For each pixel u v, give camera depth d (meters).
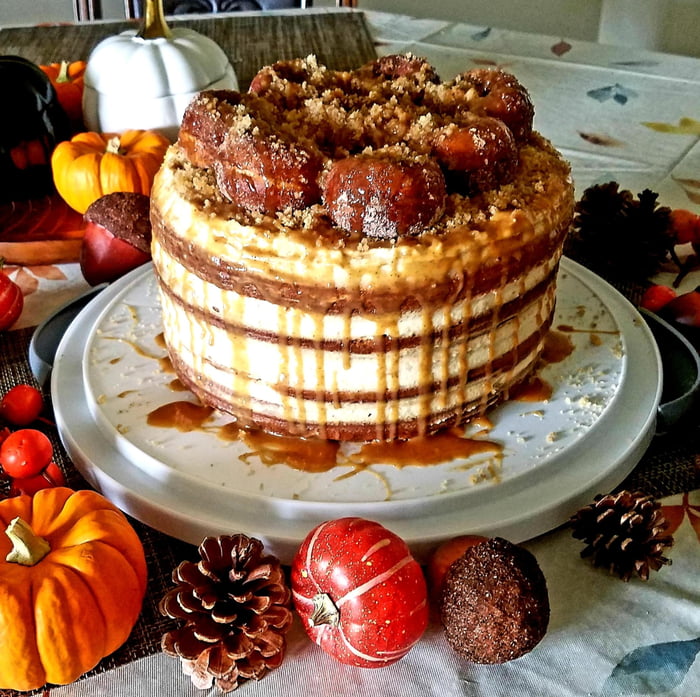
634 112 0.90
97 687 0.34
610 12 1.45
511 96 0.45
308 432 0.43
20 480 0.42
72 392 0.47
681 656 0.35
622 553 0.38
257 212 0.40
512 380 0.45
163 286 0.45
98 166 0.66
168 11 1.14
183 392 0.46
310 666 0.35
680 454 0.46
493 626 0.32
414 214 0.37
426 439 0.43
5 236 0.64
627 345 0.51
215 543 0.34
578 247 0.63
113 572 0.34
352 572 0.32
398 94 0.46
